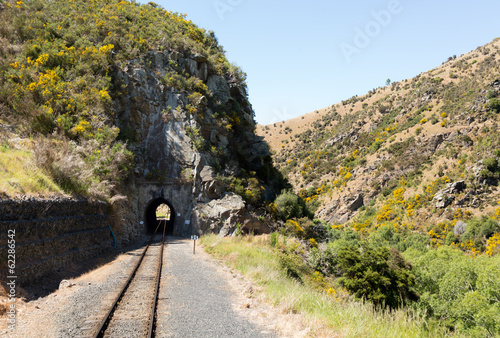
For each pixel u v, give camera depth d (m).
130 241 26.61
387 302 23.16
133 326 7.24
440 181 89.50
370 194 106.56
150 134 38.66
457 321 20.31
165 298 9.84
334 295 18.81
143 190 36.22
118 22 47.22
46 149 16.73
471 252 60.78
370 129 150.50
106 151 27.45
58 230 13.83
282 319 8.27
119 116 37.34
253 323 8.03
